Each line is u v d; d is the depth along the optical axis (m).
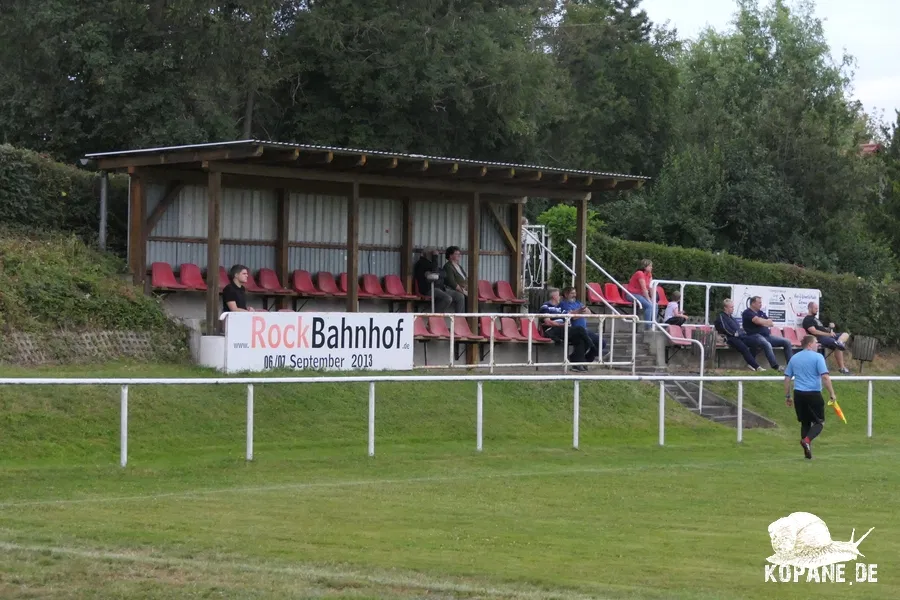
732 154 44.94
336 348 21.77
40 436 16.08
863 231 49.19
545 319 25.69
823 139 47.47
